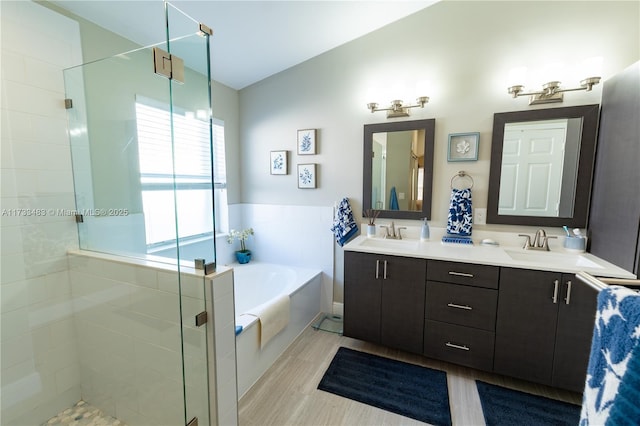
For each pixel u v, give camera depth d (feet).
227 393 4.48
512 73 6.24
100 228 5.56
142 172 5.37
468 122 7.12
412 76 7.56
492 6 6.68
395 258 6.60
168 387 4.60
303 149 9.05
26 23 4.64
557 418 5.08
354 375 6.25
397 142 7.87
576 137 6.23
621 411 1.90
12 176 4.59
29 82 4.71
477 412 5.24
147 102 5.24
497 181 6.94
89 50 5.55
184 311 4.30
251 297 9.04
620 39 5.80
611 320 2.15
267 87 9.47
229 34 6.95
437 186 7.59
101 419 5.24
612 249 5.41
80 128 5.29
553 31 6.23
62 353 5.30
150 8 5.45
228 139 9.66
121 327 4.91
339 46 8.32
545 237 6.47
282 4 6.12
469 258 5.93
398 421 5.05
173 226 4.80
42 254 4.98
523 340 5.61
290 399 5.55
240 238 9.86
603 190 5.76
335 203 8.73
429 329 6.41
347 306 7.25
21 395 4.83
